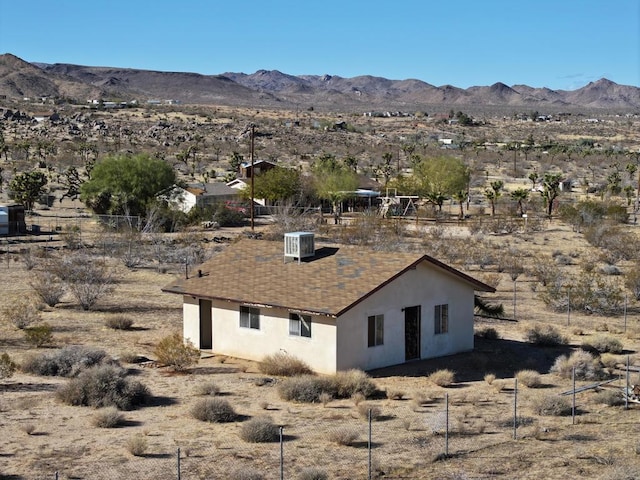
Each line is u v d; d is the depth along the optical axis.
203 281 34.81
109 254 66.25
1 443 21.67
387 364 31.94
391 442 22.23
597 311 46.94
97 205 95.75
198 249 66.81
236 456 20.84
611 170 175.75
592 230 79.25
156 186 95.75
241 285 33.47
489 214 104.88
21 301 45.38
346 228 77.38
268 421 22.73
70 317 41.91
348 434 22.02
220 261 36.31
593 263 65.00
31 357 30.78
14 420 23.88
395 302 32.09
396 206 106.56
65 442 21.86
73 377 29.64
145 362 32.22
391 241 71.94
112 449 21.27
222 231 85.56
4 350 34.09
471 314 35.47
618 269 62.25
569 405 26.41
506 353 35.16
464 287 35.06
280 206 87.44
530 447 21.94
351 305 29.78
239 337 33.16
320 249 35.31
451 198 115.69
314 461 20.52
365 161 184.12
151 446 21.61
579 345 37.69
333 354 30.03
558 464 20.47
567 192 135.75
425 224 93.31
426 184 112.56
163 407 25.77
